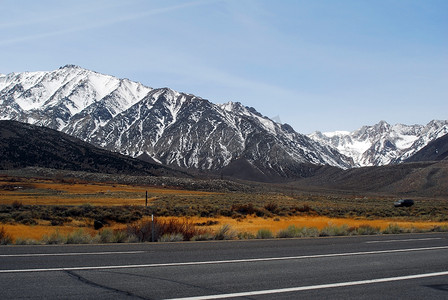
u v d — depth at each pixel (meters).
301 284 9.80
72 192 82.56
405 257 13.94
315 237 21.23
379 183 196.62
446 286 9.83
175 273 10.78
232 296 8.62
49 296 8.42
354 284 9.88
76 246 16.17
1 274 10.32
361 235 22.64
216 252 14.66
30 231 28.86
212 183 140.75
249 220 40.22
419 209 58.50
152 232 19.14
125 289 9.07
